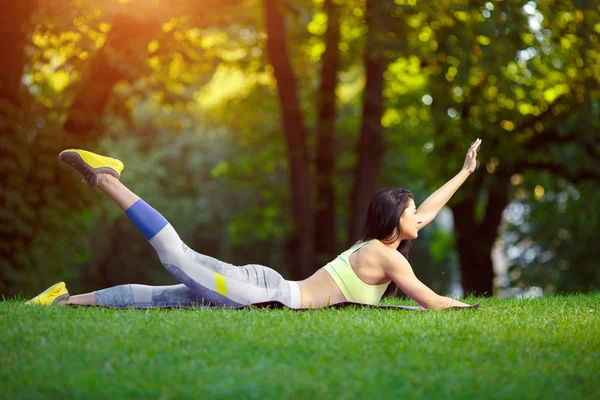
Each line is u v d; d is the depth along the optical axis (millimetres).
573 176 19969
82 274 32094
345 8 18078
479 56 14406
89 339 4590
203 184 33312
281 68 17344
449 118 18016
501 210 20094
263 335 4770
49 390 3510
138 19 12141
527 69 16609
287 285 6543
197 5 13227
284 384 3598
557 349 4637
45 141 13461
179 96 15305
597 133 18484
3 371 3811
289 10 15156
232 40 19672
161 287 6559
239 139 25953
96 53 13664
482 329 5230
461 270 20672
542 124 18797
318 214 19031
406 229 6672
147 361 4062
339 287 6586
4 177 13117
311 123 22828
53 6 11883
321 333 4855
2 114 12922
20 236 13570
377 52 13906
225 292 6277
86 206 14516
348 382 3689
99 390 3506
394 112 22422
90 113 14211
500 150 18656
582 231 24062
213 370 3889
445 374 3916
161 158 33688
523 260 26531
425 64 17625
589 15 14758
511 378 3881
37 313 5574
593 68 16891
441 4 13742
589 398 3543
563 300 8039
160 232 6203
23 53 13148
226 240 33062
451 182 7520
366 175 16891
